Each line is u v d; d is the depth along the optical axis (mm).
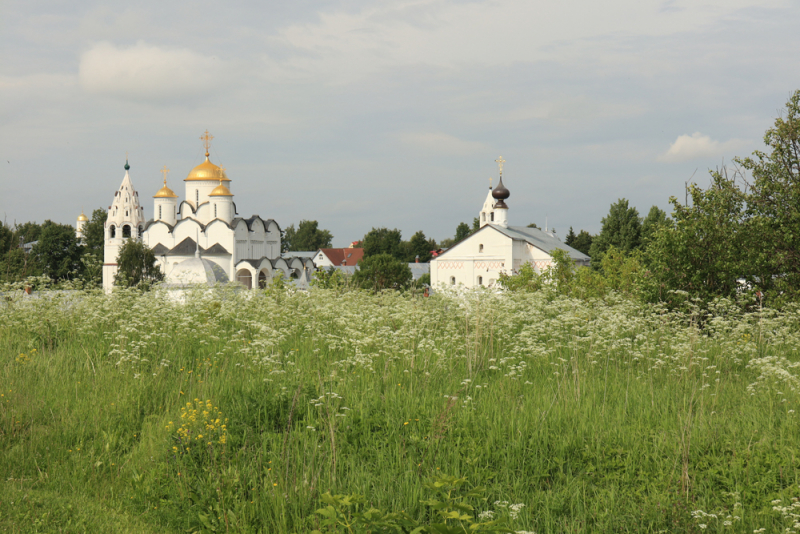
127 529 6699
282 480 7102
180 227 84250
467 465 7637
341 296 17031
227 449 7922
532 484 7379
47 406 9648
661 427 8555
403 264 74688
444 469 7508
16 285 14953
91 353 12039
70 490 7652
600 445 8023
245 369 11156
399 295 18172
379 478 7305
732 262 17359
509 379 10781
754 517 6410
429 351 11898
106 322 13984
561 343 12812
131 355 11211
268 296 16281
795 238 17297
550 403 9336
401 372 10914
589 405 9305
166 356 11727
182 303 16047
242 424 8570
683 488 6891
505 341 13664
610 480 7355
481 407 9281
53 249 84938
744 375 11328
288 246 183750
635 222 62812
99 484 7824
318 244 180000
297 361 11594
